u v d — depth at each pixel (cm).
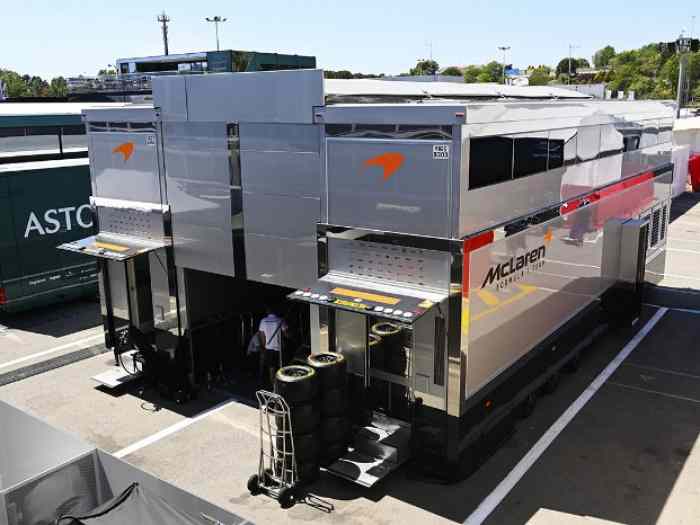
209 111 827
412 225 678
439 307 675
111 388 973
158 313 951
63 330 1275
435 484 721
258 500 697
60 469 548
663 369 1037
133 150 926
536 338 870
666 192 1438
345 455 734
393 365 730
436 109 638
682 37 4403
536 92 1140
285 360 1011
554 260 895
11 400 950
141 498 496
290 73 739
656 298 1410
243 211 828
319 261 758
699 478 734
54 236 1361
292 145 761
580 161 956
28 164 1354
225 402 932
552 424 860
